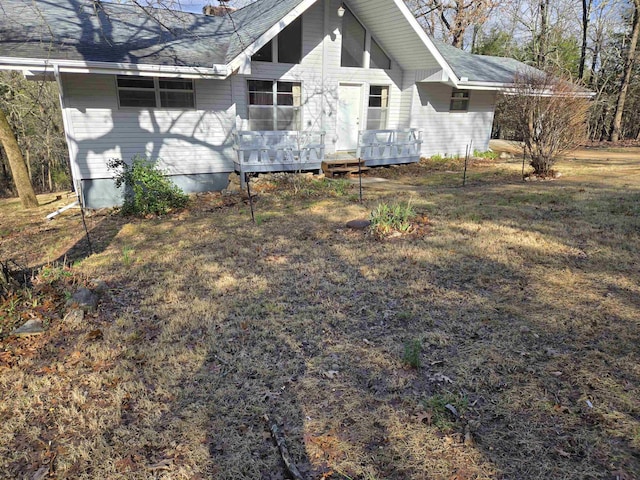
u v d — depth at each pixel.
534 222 7.46
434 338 3.96
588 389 3.18
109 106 10.00
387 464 2.61
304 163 12.45
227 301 4.82
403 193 10.27
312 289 5.11
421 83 14.70
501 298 4.71
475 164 15.16
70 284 5.28
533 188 10.51
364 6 12.86
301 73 12.89
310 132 12.39
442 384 3.33
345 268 5.70
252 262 6.04
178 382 3.44
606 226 7.09
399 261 5.88
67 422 3.01
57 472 2.60
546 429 2.83
